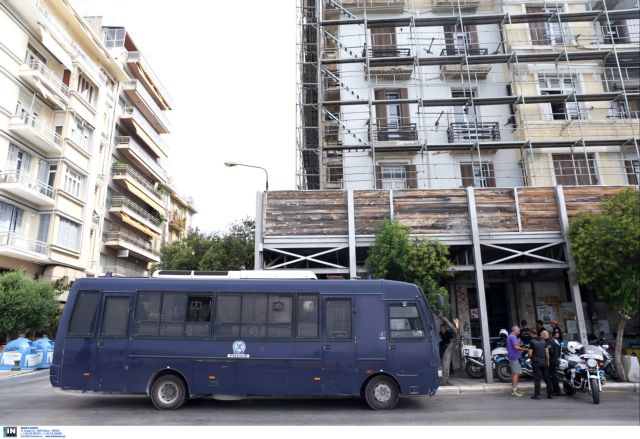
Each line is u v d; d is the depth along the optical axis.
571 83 21.31
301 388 9.72
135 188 40.31
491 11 23.02
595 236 13.64
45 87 26.67
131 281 10.34
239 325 9.98
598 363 12.32
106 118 36.88
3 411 9.52
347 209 15.73
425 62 21.05
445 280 19.09
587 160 19.59
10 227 24.95
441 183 21.00
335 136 23.30
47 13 27.95
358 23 21.50
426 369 9.86
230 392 9.67
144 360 9.76
